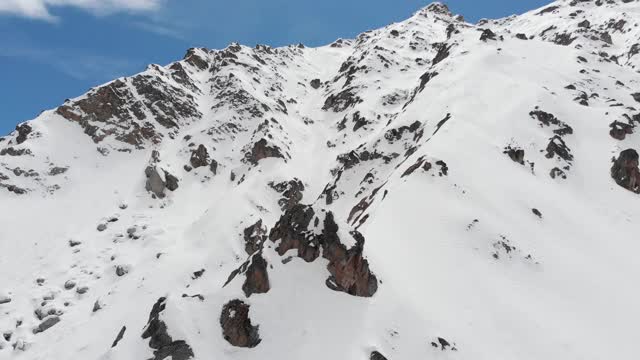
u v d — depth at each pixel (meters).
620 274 45.91
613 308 41.53
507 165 59.44
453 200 50.81
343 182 79.25
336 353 30.55
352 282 35.25
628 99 85.44
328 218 37.66
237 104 121.44
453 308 37.72
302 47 196.00
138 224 80.25
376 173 75.88
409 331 33.91
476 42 105.38
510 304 39.44
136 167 100.81
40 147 99.19
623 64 130.88
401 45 156.88
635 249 49.97
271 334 32.22
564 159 64.38
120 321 56.88
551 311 39.88
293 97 145.25
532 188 56.31
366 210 57.06
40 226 81.31
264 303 33.84
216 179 98.44
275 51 173.75
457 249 44.25
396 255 42.44
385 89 126.31
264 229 72.00
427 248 43.88
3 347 58.19
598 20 168.50
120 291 63.31
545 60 97.56
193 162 101.00
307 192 88.56
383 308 34.88
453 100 78.31
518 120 70.00
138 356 32.59
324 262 36.12
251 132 112.19
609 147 66.81
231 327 32.69
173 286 61.06
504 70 89.25
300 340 31.61
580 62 96.81
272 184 86.06
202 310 34.16
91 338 55.47
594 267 46.19
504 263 44.41
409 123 81.56
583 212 54.97
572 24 156.12
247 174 92.94
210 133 110.62
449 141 62.06
